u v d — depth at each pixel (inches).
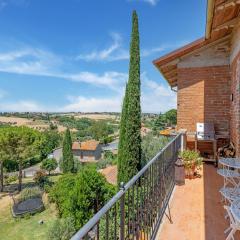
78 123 4512.8
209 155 343.0
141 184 123.6
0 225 801.6
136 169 510.9
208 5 184.1
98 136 3597.4
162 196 176.6
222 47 337.7
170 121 1254.9
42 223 793.6
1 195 1166.3
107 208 70.2
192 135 342.6
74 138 3230.8
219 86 339.3
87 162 2126.0
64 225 584.7
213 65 341.7
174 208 187.3
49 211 903.7
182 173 243.8
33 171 1824.6
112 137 3580.2
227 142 338.6
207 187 233.8
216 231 151.8
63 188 873.5
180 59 353.1
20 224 800.3
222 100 337.7
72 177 957.2
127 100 556.4
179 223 163.3
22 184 1365.7
